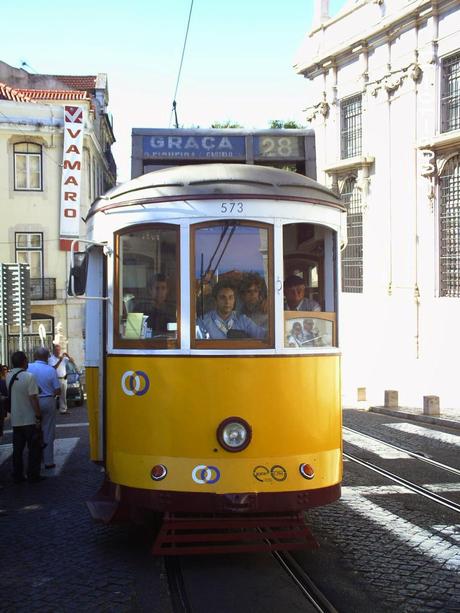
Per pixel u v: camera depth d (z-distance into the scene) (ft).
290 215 19.45
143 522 19.88
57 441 43.52
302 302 19.83
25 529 23.43
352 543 21.43
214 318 18.88
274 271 19.11
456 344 58.49
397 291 65.77
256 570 18.71
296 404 18.89
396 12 63.46
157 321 19.25
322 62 75.61
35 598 17.01
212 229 19.08
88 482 31.17
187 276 18.93
